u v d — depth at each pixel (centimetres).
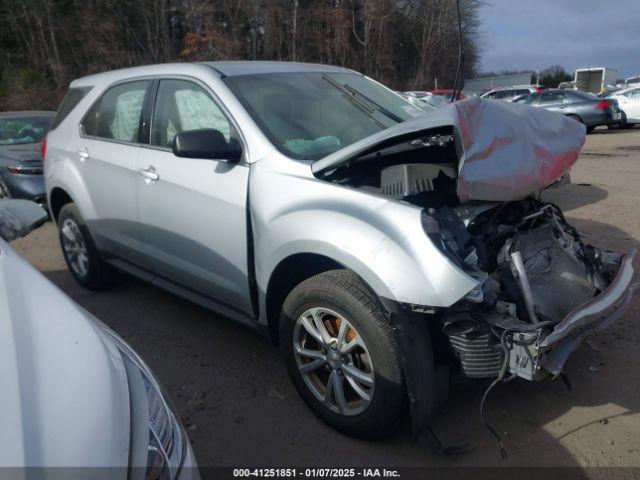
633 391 338
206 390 358
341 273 291
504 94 2431
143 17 3225
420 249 260
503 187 292
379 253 266
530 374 258
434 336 284
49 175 516
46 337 191
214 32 3034
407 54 2972
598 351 384
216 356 399
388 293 263
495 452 293
